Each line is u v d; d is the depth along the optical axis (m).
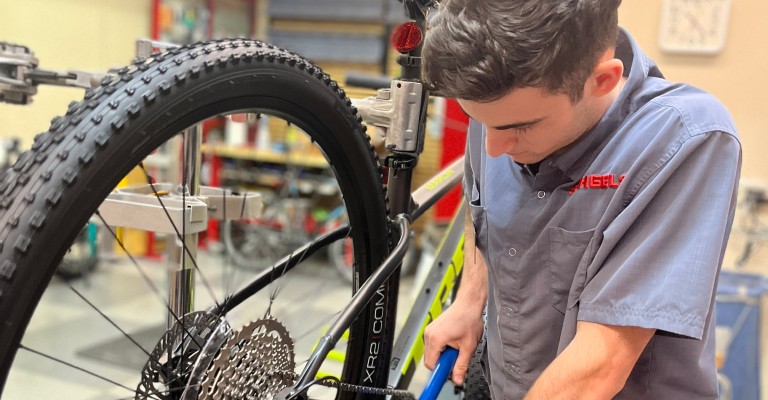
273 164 5.21
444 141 3.90
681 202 0.64
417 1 0.78
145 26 4.70
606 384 0.64
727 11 2.35
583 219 0.73
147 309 3.29
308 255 0.83
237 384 0.59
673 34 2.43
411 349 1.03
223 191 1.06
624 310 0.63
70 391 2.29
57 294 3.44
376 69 5.41
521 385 0.84
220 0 5.43
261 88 0.59
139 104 0.49
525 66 0.55
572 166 0.74
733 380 2.34
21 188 0.44
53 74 1.05
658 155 0.66
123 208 0.82
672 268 0.62
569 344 0.68
